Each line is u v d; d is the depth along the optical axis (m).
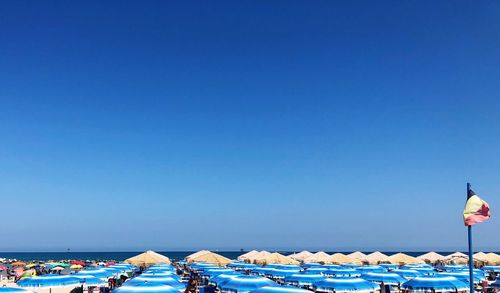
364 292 19.86
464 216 10.80
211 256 36.72
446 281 20.41
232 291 17.80
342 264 41.28
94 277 24.70
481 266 43.25
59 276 20.80
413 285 20.56
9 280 38.62
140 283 18.53
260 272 30.98
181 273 38.12
